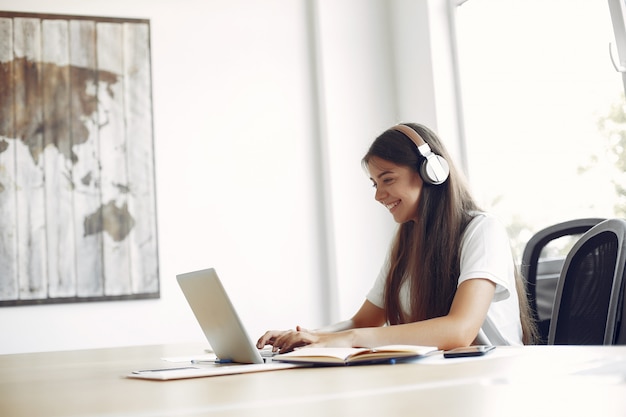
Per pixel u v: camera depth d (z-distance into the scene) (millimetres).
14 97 3623
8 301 3520
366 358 1131
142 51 3805
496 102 3584
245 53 3986
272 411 631
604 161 2926
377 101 4059
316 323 3922
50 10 3701
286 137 3998
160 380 1057
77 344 3586
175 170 3812
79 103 3695
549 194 3248
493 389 697
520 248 3453
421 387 757
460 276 1667
